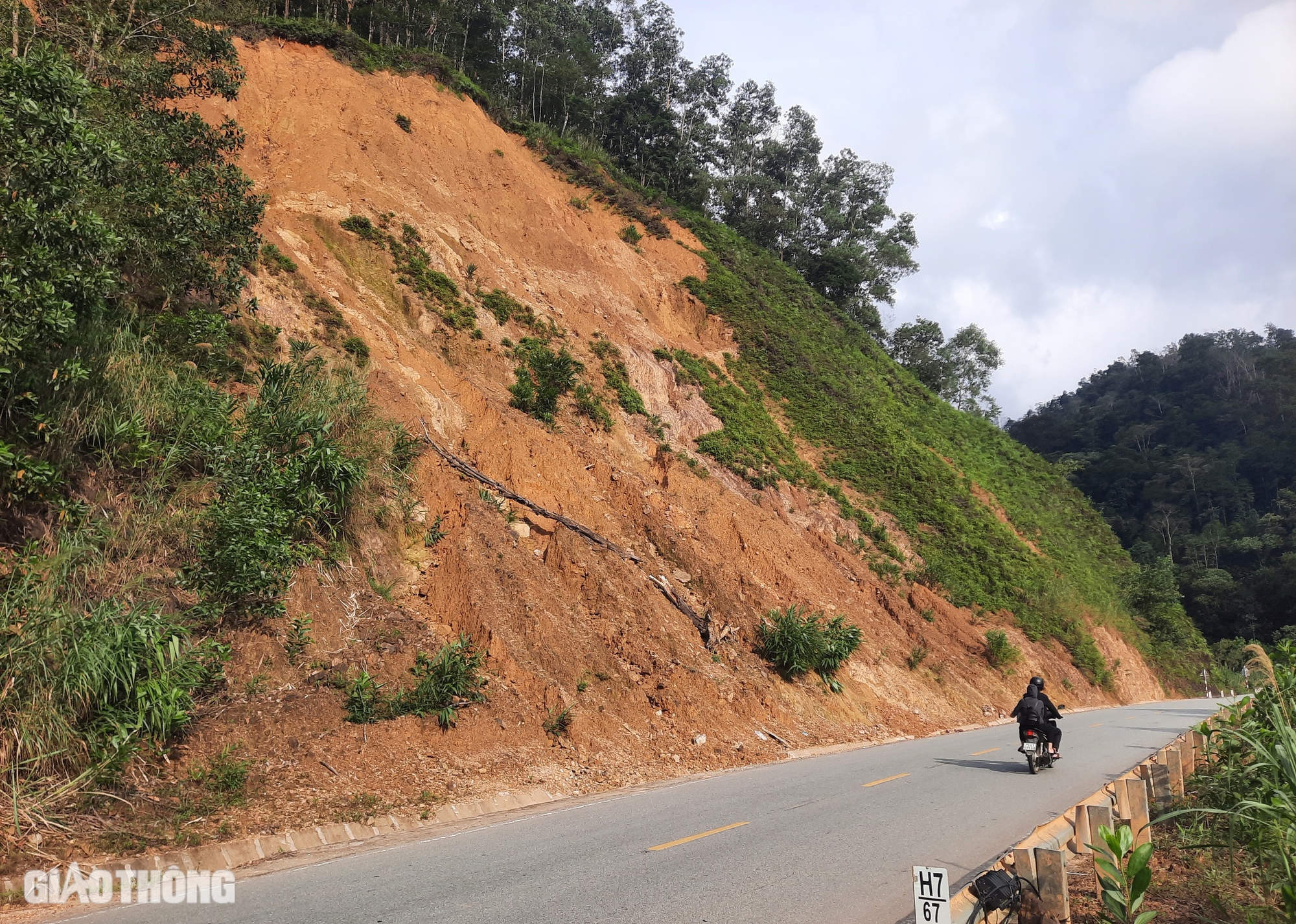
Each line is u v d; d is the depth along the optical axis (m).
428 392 17.06
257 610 10.23
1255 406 95.69
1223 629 66.44
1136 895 4.84
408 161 26.30
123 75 13.14
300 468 11.78
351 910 5.46
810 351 36.84
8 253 8.55
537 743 11.20
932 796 9.90
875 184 62.72
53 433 9.19
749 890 6.01
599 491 18.92
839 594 22.41
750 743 13.93
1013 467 45.16
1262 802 6.86
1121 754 13.95
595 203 35.66
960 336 64.19
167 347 12.50
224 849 6.88
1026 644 27.14
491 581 13.35
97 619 7.79
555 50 51.97
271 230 19.05
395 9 40.03
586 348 24.95
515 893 5.89
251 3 16.30
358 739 9.59
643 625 15.30
